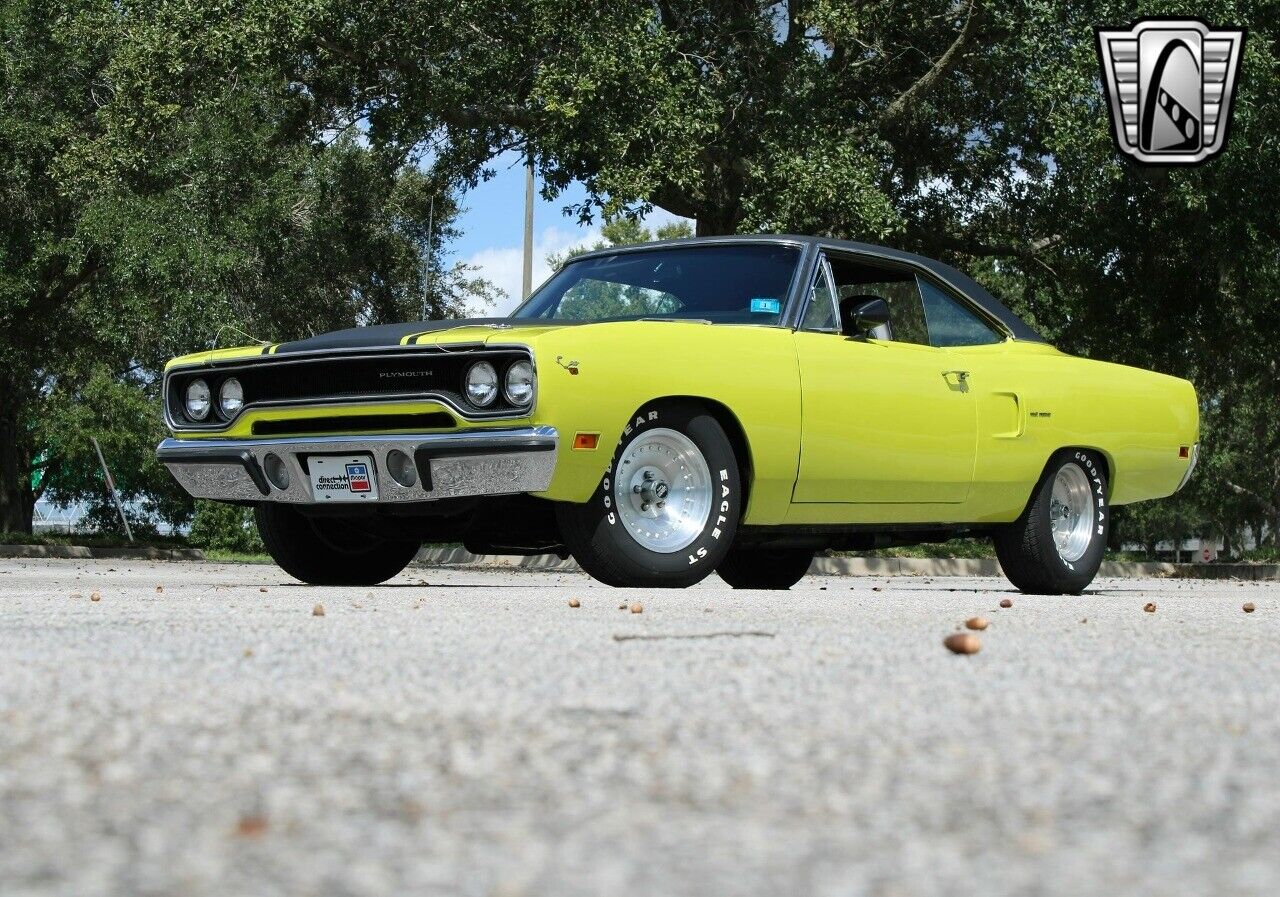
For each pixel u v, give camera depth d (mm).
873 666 2770
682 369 5645
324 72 18953
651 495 5715
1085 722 2123
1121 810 1516
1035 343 7188
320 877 1188
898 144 20484
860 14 18547
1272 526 46781
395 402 5551
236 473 6023
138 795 1559
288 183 21281
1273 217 17906
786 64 18406
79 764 1736
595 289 6699
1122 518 38438
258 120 20375
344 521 6473
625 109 17203
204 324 19984
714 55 19156
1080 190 18203
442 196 22266
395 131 19016
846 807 1525
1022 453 6852
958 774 1717
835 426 6086
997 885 1193
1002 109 19938
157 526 40688
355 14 17734
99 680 2494
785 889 1173
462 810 1490
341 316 24406
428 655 2924
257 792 1577
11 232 23359
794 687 2461
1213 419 29484
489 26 17828
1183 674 2734
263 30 17672
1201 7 16703
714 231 19844
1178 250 19391
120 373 30688
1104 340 20438
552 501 5746
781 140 17766
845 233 18094
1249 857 1309
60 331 27094
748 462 5914
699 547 5777
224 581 8641
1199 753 1881
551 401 5312
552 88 17172
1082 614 4812
